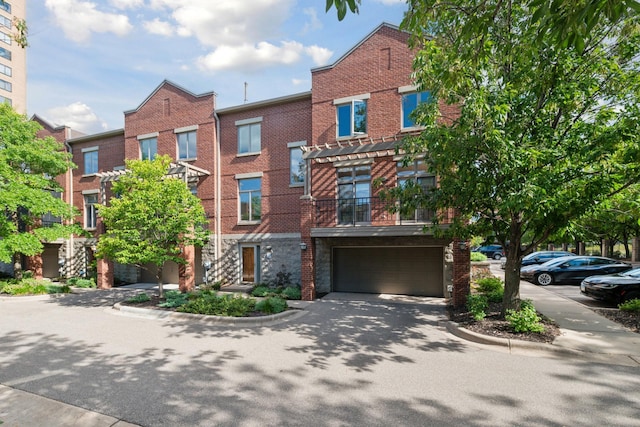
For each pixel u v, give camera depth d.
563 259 16.12
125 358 6.44
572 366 5.77
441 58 6.73
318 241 14.14
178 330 8.52
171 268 17.98
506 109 6.42
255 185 15.66
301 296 12.41
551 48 6.58
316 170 13.84
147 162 12.58
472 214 8.12
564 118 7.77
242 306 9.97
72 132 21.16
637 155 5.85
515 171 6.46
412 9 4.20
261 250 15.19
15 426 4.09
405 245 13.02
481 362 6.01
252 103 15.37
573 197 6.23
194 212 12.81
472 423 4.04
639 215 7.19
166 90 17.28
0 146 14.87
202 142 16.39
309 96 14.60
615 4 2.60
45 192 15.49
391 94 12.95
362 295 13.27
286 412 4.34
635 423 4.01
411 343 7.20
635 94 6.78
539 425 3.99
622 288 10.13
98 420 4.20
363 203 13.07
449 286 11.20
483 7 4.06
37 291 14.49
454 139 6.84
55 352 6.85
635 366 5.73
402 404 4.52
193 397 4.79
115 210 11.92
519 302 8.38
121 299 13.34
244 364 6.05
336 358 6.32
